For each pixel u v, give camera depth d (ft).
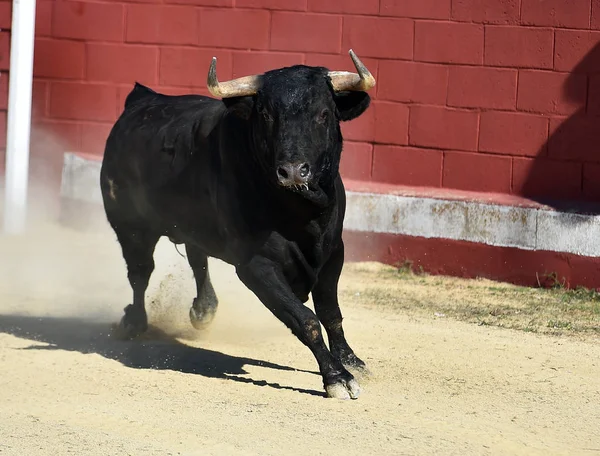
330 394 58.80
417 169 111.75
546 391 62.69
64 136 125.08
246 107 58.75
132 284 74.74
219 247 65.82
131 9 121.90
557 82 106.22
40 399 57.72
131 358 68.64
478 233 102.27
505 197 106.73
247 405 57.06
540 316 86.02
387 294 93.71
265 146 57.77
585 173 105.29
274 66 117.29
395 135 112.16
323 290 63.82
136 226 73.10
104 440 50.03
